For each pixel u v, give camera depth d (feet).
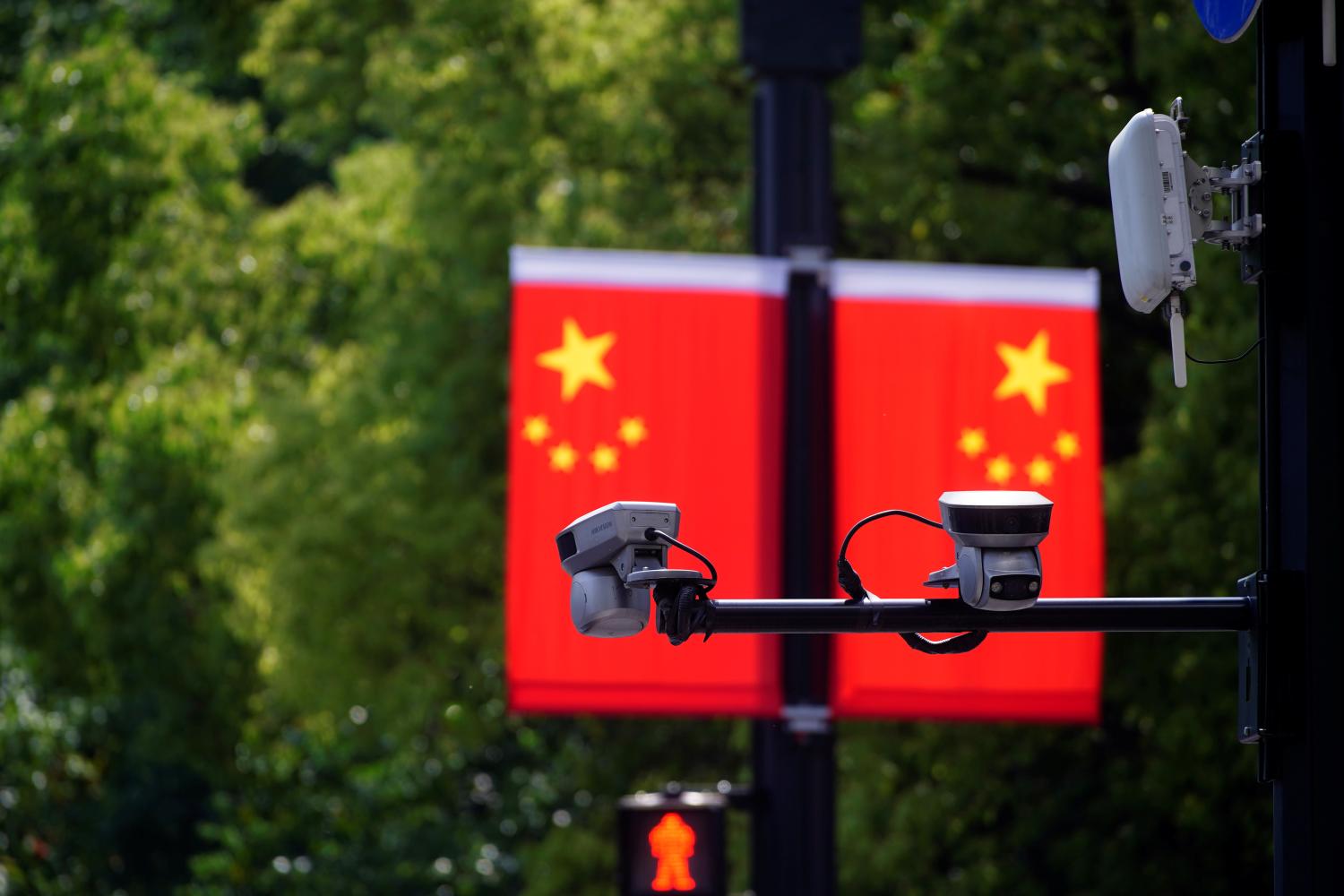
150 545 88.99
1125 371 78.38
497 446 78.59
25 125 84.64
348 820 117.50
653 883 48.60
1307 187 26.68
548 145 77.05
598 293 48.73
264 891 117.29
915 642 26.43
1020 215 74.84
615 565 26.04
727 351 48.96
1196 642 67.97
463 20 75.25
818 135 50.31
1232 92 70.90
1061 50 75.10
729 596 48.32
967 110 73.15
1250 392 65.05
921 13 75.56
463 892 117.19
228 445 86.38
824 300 49.62
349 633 78.33
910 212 74.69
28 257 85.20
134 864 130.82
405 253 81.76
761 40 50.26
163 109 85.76
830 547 49.01
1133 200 26.27
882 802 73.67
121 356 86.53
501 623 78.38
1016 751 73.97
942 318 49.88
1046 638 49.26
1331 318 26.55
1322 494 26.27
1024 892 76.43
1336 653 26.13
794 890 48.39
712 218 76.23
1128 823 76.33
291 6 85.10
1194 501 66.08
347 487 77.10
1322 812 25.91
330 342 89.10
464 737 81.46
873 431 49.32
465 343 79.05
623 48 74.49
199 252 87.35
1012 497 25.39
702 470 48.52
